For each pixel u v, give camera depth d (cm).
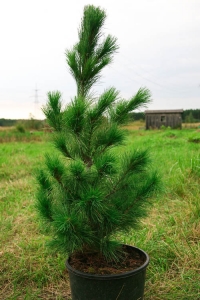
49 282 350
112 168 248
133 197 271
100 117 269
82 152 276
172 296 316
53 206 265
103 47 299
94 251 284
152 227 469
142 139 1772
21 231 478
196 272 359
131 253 303
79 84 299
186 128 3972
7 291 337
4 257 392
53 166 245
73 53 293
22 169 926
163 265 370
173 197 596
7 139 2291
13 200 641
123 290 257
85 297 261
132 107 276
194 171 682
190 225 461
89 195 235
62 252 280
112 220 256
